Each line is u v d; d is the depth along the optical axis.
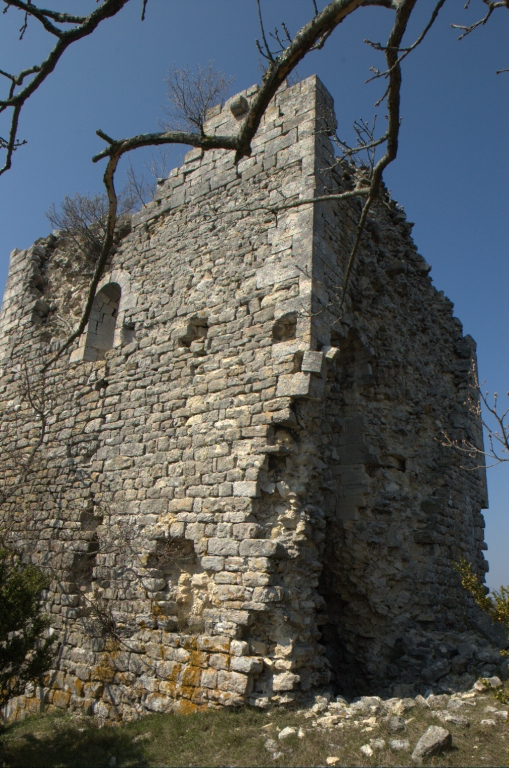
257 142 10.49
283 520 8.22
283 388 8.55
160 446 9.95
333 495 10.43
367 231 11.61
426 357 13.15
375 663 9.45
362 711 7.08
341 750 6.09
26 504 12.28
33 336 14.04
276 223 9.61
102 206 16.09
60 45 4.77
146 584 9.23
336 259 9.73
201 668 8.01
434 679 8.73
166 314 10.84
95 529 10.72
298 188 9.54
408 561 10.67
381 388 10.97
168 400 10.16
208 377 9.63
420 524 11.25
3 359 14.68
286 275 9.15
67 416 12.12
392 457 11.04
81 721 8.94
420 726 6.50
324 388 8.99
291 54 4.01
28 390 12.33
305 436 8.69
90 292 6.21
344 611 10.06
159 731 7.54
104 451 10.96
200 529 8.80
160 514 9.48
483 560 14.08
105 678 9.20
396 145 4.68
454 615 11.42
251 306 9.45
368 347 10.73
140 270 11.79
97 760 7.12
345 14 3.83
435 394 13.02
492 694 7.27
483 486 14.71
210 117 11.74
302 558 8.16
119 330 11.68
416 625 10.19
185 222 11.23
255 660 7.56
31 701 10.29
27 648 8.12
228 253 10.18
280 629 7.77
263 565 7.86
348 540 10.04
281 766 5.93
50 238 15.42
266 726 6.92
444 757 5.75
